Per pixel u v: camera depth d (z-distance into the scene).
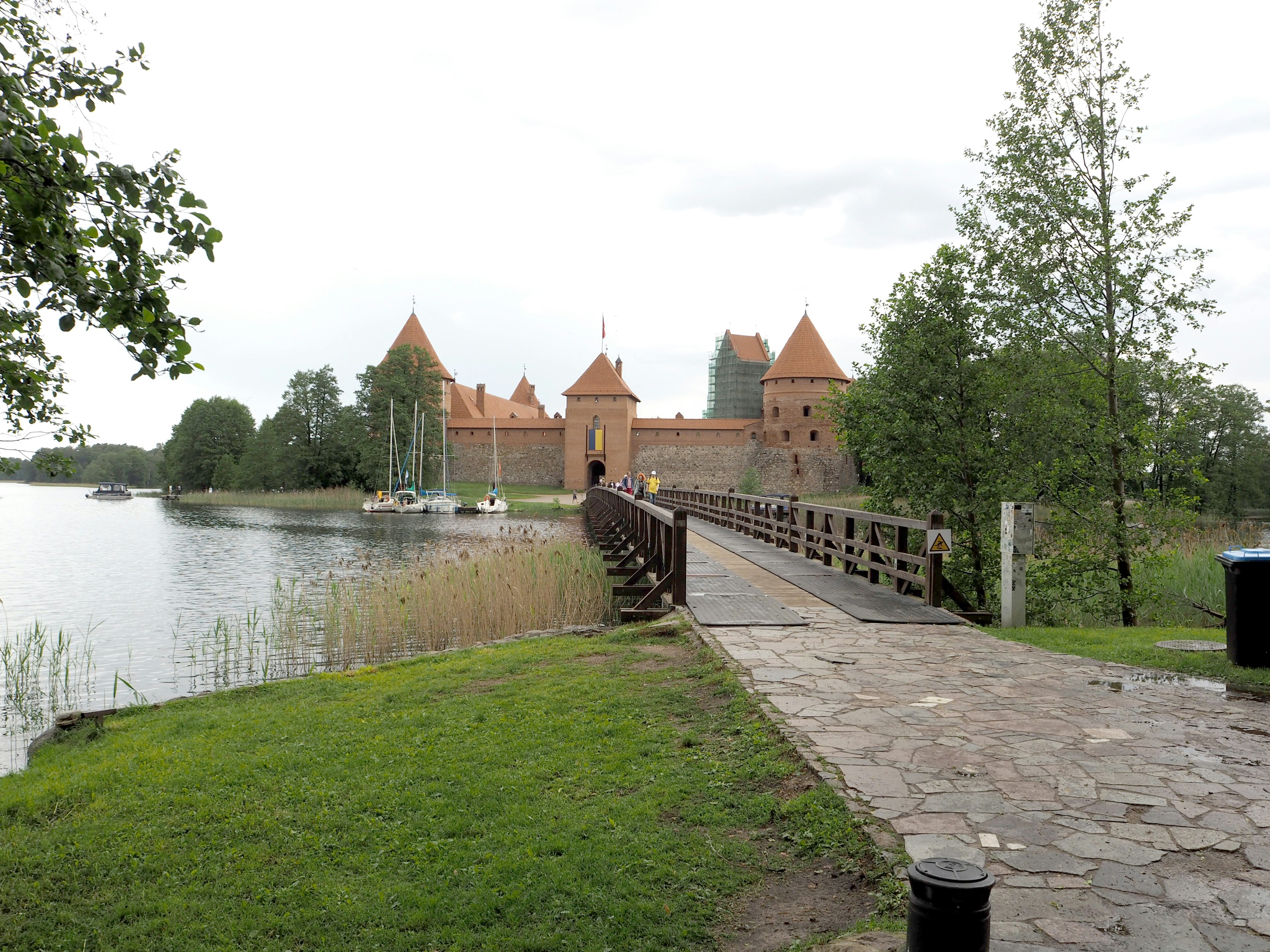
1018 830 3.98
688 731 6.03
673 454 79.38
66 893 4.32
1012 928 3.12
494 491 69.56
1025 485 13.16
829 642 8.49
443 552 27.53
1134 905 3.29
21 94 4.09
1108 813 4.16
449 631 13.73
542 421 83.56
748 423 78.06
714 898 3.75
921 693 6.50
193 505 71.25
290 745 6.47
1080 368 13.02
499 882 4.04
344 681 9.18
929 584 10.38
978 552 14.00
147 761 6.29
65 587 22.86
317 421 78.31
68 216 3.63
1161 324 12.72
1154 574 13.96
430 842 4.53
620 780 5.15
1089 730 5.51
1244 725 5.61
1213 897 3.34
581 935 3.56
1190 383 12.79
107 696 11.45
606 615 14.57
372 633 13.60
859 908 3.50
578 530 41.59
